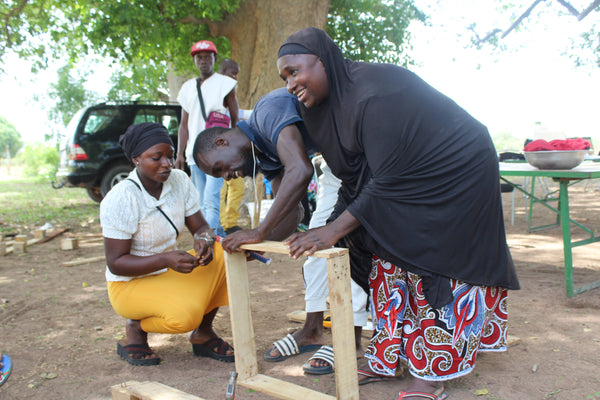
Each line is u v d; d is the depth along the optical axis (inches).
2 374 99.3
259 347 119.8
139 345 113.8
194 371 108.0
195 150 102.6
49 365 113.3
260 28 348.2
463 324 87.0
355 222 84.7
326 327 129.3
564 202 146.6
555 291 154.8
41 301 166.1
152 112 390.0
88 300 166.2
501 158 269.0
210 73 204.5
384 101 80.4
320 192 118.6
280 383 94.9
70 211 429.1
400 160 81.2
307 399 86.9
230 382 84.7
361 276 99.3
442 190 81.9
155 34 361.4
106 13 354.0
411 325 91.6
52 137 1000.9
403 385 97.3
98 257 235.1
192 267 104.0
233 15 359.6
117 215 105.3
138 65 644.1
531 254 209.3
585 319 129.3
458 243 83.4
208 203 196.5
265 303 156.9
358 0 440.1
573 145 145.6
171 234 114.5
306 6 339.0
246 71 364.2
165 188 112.7
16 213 432.5
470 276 84.9
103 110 382.6
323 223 117.1
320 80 83.0
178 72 492.4
